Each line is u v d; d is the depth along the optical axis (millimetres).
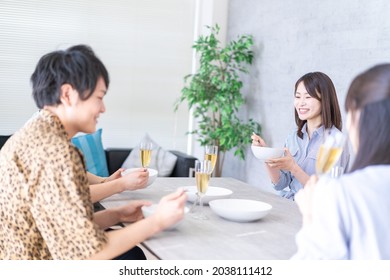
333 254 996
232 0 4727
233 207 1788
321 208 1020
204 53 4305
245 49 4363
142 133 4746
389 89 976
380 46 2803
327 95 2416
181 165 4090
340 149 1279
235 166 4652
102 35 4484
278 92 3902
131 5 4551
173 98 4820
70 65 1230
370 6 2893
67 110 1269
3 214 1221
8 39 4180
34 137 1200
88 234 1153
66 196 1146
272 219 1746
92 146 3932
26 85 4281
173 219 1306
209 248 1368
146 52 4664
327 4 3299
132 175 1900
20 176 1176
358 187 996
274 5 3969
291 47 3717
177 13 4738
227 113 4121
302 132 2602
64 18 4328
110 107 4602
